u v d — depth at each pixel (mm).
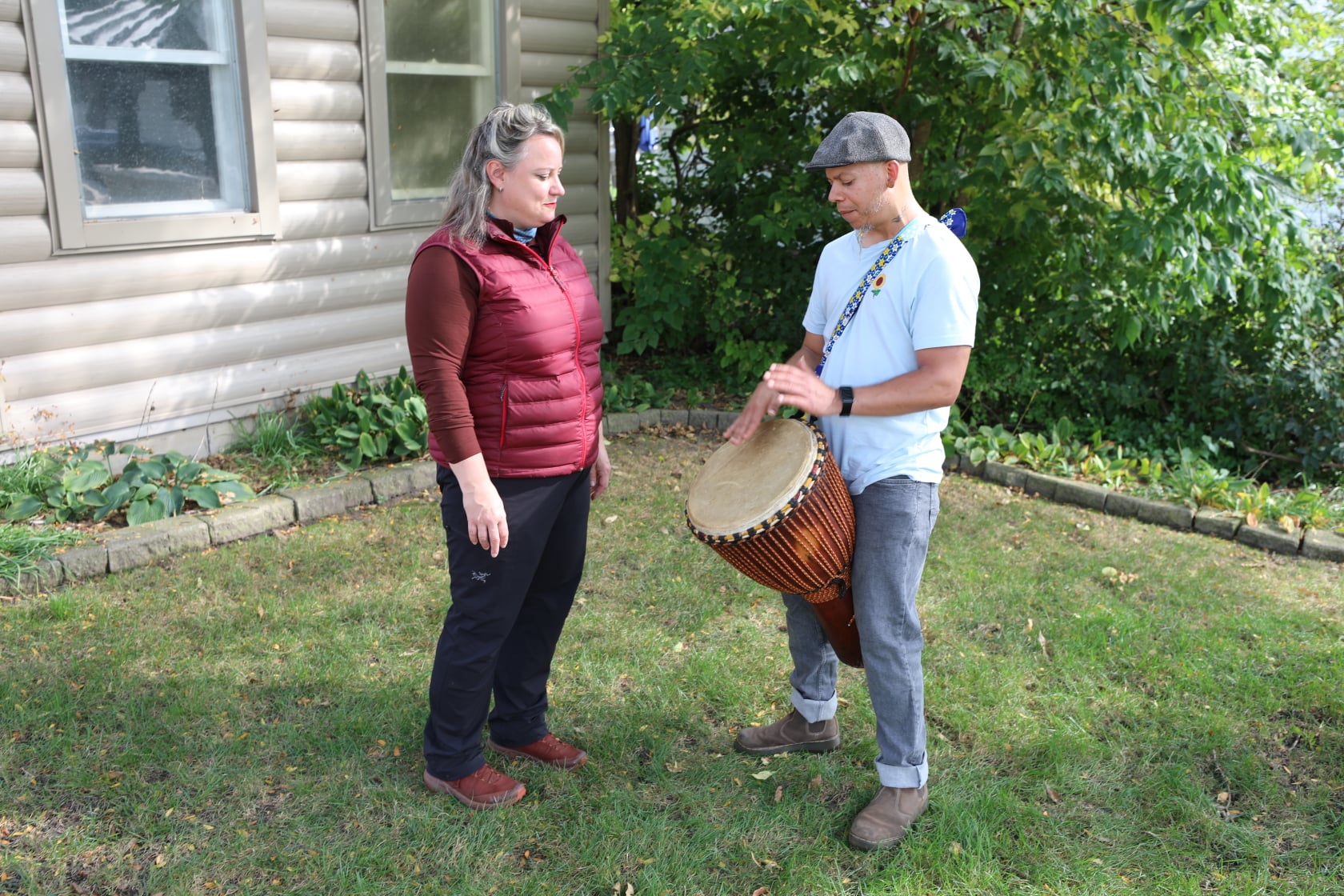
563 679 3414
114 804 2703
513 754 3002
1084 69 5348
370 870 2525
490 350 2488
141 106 4566
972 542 4602
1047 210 5914
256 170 4938
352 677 3346
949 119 6367
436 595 3922
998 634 3760
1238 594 4117
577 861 2588
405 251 5730
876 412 2523
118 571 3994
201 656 3424
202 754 2924
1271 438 6137
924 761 2756
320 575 4043
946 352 2488
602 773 2941
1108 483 5355
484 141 2410
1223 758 3037
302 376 5348
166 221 4641
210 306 4906
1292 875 2580
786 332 6695
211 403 4988
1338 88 7266
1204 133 5574
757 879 2553
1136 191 6129
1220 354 6262
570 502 2760
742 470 2736
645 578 4137
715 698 3336
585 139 6516
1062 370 6641
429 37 5688
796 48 6020
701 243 7016
